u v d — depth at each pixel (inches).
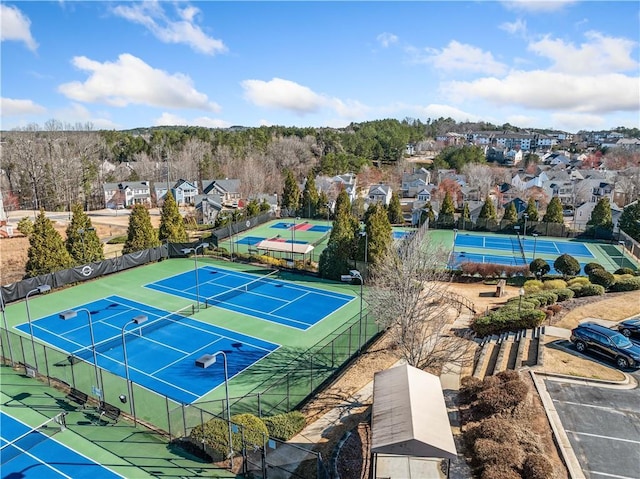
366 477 649.0
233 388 978.7
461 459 671.1
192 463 731.4
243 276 1833.2
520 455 637.3
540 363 943.0
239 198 4121.6
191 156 4862.2
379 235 1695.4
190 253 2126.0
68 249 1790.1
